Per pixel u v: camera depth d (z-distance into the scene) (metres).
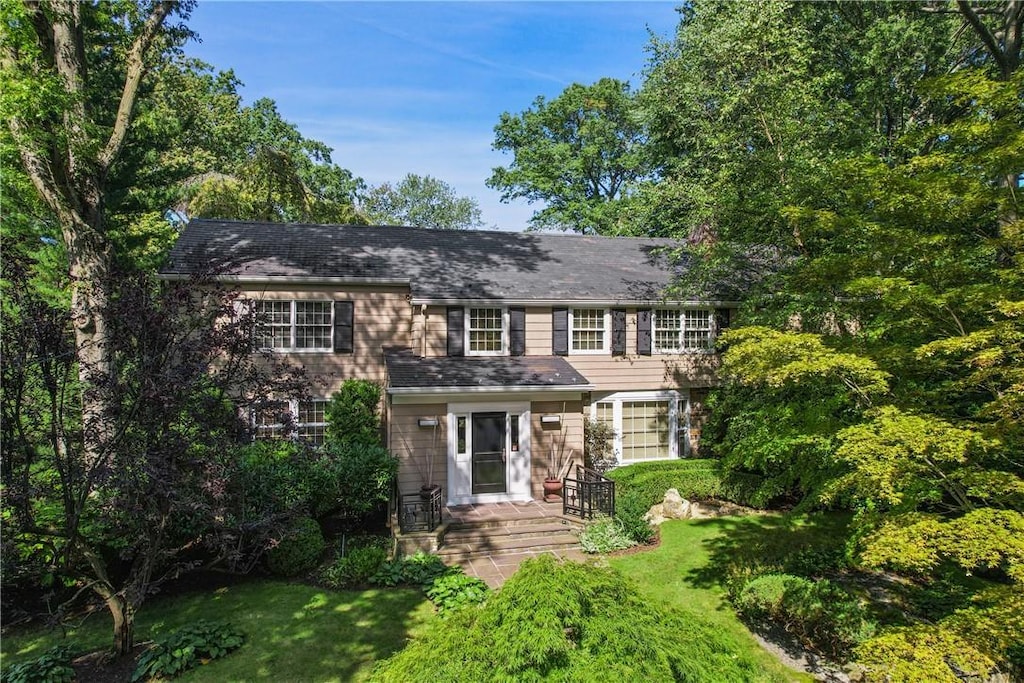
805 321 13.72
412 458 14.17
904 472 6.93
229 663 7.84
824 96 19.84
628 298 18.06
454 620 4.61
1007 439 6.70
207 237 17.91
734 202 14.95
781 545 11.38
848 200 10.12
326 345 17.14
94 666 7.70
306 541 11.13
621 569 11.41
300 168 34.34
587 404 18.06
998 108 7.86
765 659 8.30
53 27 12.26
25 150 11.37
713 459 17.47
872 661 6.12
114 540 9.00
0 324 6.93
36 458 7.12
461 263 19.02
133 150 19.75
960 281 8.38
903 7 19.58
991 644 5.76
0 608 8.95
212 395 7.80
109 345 7.60
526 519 13.43
